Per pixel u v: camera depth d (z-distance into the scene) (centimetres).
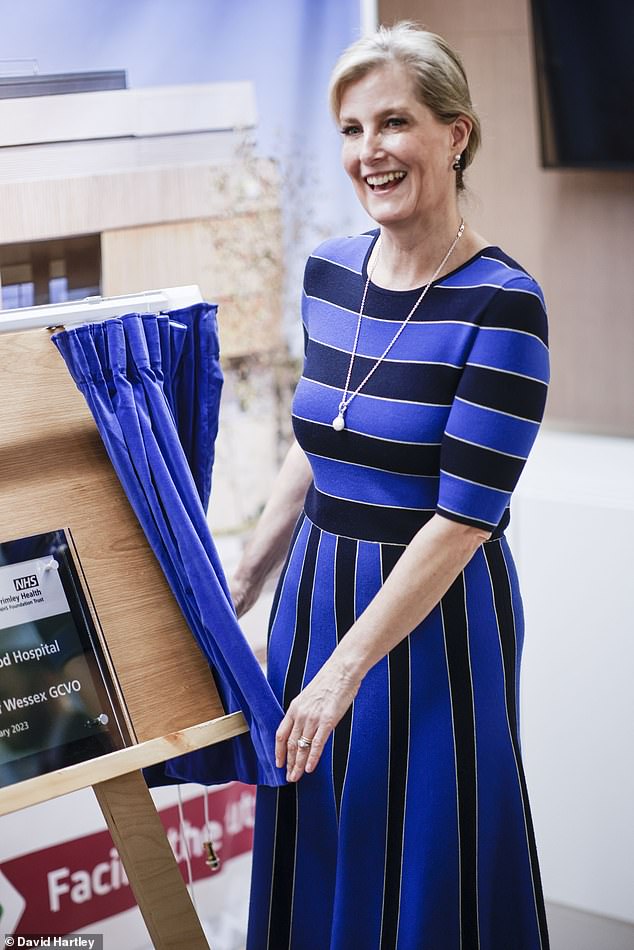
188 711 158
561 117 271
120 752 150
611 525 225
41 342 161
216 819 252
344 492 163
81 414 161
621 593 226
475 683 162
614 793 233
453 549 150
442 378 152
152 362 162
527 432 149
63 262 224
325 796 168
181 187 238
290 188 256
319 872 172
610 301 283
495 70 283
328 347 166
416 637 160
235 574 187
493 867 168
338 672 153
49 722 149
